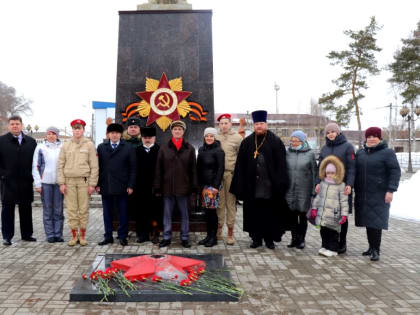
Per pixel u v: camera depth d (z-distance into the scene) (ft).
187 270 13.41
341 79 80.28
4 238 18.33
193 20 21.94
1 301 11.57
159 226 20.30
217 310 10.97
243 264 15.48
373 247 16.35
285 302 11.58
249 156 17.83
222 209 19.53
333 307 11.24
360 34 78.38
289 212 18.20
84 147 18.30
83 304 11.34
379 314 10.77
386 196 15.93
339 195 16.62
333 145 17.33
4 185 18.33
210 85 21.71
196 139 21.58
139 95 21.53
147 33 21.83
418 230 22.86
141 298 11.49
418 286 13.08
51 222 19.08
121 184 18.07
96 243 18.85
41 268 14.75
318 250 17.90
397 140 157.89
